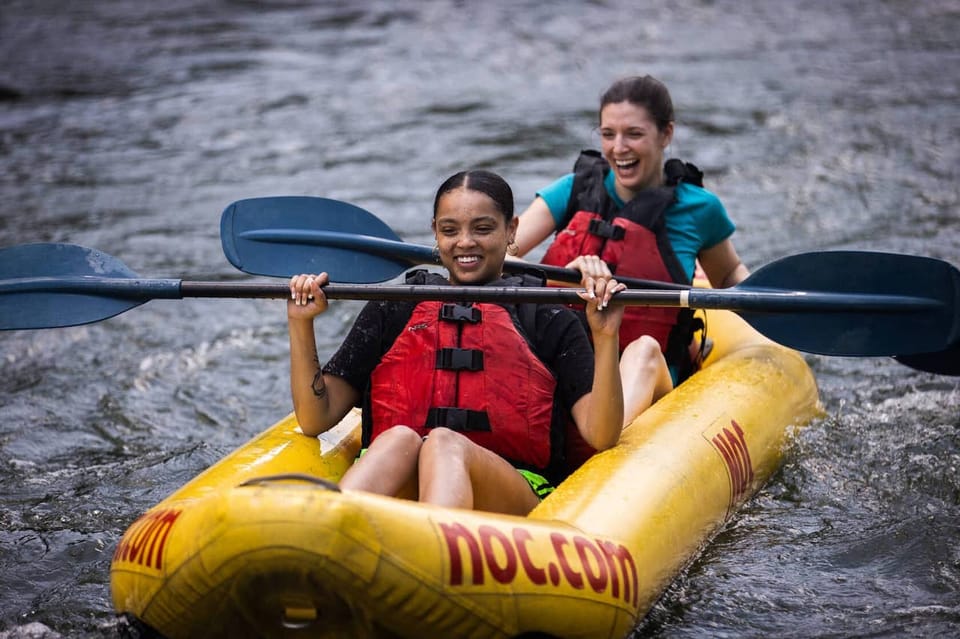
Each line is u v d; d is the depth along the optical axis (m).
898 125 20.41
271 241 8.52
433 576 5.37
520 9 31.00
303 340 7.11
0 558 7.99
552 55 26.31
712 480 7.54
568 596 5.77
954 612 7.07
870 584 7.45
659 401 8.32
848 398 10.93
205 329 13.23
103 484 9.33
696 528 7.17
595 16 30.14
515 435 7.06
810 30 28.27
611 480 6.80
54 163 19.45
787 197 16.95
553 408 7.17
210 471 6.93
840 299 7.48
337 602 5.41
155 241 15.80
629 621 6.12
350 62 25.95
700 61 25.45
